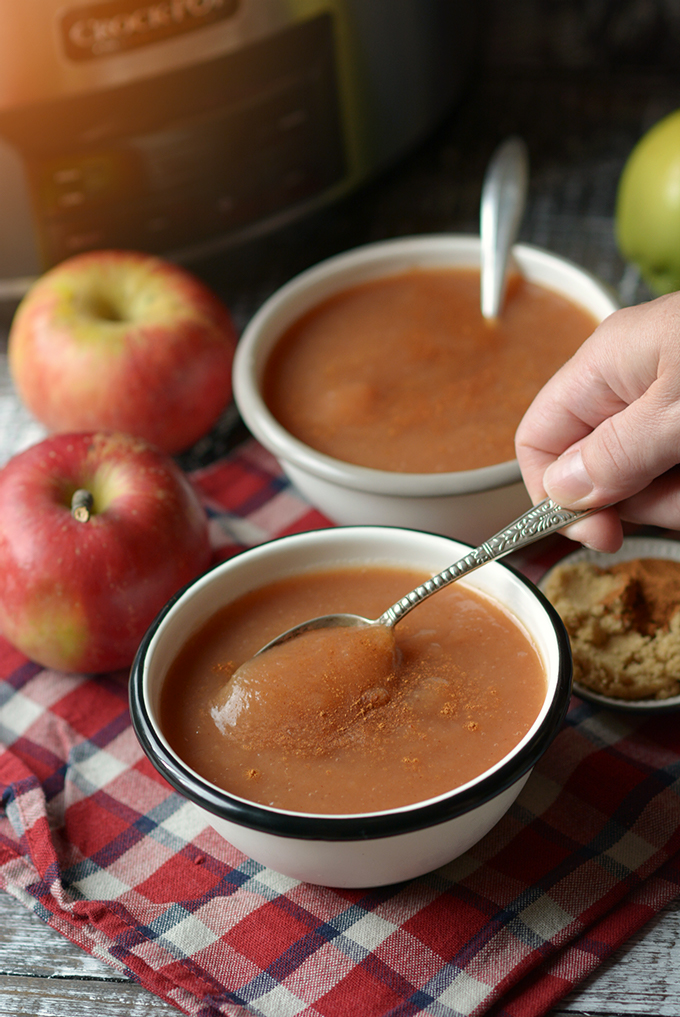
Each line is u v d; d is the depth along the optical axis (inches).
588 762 25.1
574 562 26.4
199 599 24.6
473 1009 22.7
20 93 30.0
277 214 33.3
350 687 23.6
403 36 33.1
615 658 25.5
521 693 23.6
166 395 29.3
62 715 26.6
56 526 26.2
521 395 27.9
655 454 22.9
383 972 23.2
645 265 32.1
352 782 22.9
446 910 23.6
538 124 37.6
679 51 38.4
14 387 32.5
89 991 23.4
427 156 37.2
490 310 29.4
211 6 30.2
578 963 23.1
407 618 24.6
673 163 30.8
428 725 23.4
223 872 24.4
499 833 24.4
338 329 29.7
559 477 23.6
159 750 22.6
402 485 26.1
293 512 29.5
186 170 31.7
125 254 30.6
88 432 27.6
